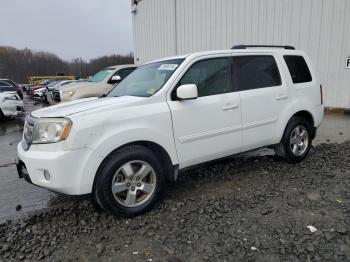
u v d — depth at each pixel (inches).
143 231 131.2
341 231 123.8
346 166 200.7
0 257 118.0
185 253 115.8
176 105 155.5
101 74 434.0
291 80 203.0
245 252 114.7
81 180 131.8
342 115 399.2
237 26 525.7
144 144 150.4
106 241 126.0
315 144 262.4
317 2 415.2
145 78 175.8
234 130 174.9
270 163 212.5
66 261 114.3
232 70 178.7
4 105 477.4
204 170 203.9
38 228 138.4
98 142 133.9
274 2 463.5
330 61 414.3
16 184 200.8
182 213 145.3
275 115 192.7
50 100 664.4
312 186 170.1
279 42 466.0
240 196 161.6
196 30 617.0
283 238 122.0
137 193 148.5
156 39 761.6
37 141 136.2
